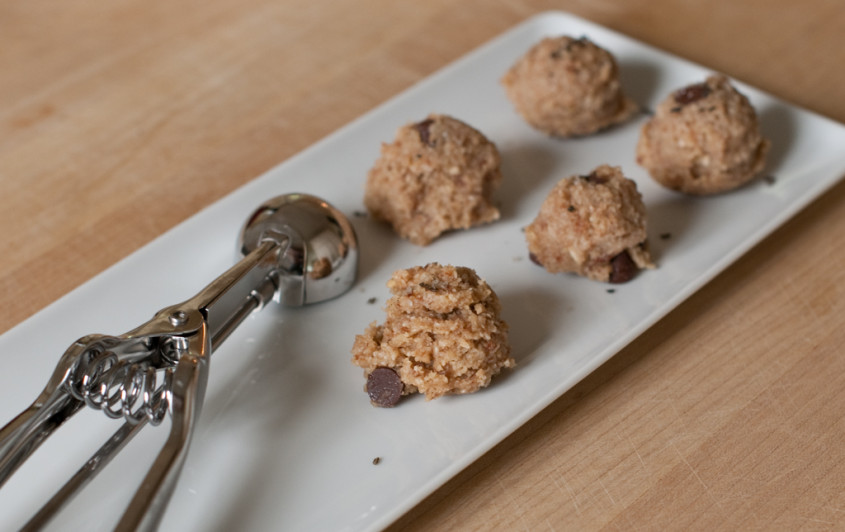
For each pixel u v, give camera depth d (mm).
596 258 358
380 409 326
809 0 492
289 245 352
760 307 357
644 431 325
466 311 325
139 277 360
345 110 440
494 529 307
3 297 371
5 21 485
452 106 427
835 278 367
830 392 334
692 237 375
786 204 384
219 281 328
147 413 303
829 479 315
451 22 484
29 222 395
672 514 308
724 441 323
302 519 302
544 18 456
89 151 421
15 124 433
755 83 448
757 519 307
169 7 494
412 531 307
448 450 312
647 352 344
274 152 422
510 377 331
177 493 308
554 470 318
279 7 494
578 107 404
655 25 480
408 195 373
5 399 330
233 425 323
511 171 403
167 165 416
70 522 301
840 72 453
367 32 479
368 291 363
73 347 298
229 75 456
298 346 345
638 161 400
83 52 468
